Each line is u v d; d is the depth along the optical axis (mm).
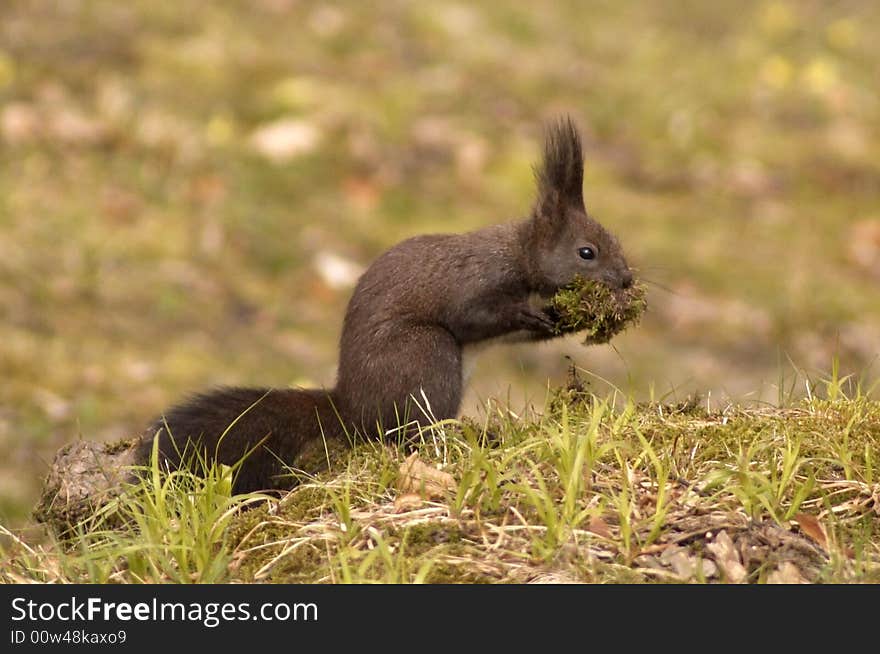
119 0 21047
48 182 16156
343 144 18312
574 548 5531
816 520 5660
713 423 6738
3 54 18828
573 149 8609
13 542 6996
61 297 14016
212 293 14820
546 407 7207
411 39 21953
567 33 23312
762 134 20422
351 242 16344
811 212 18359
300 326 14664
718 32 24562
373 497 6211
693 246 16953
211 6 21594
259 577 5668
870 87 22594
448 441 6777
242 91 19203
